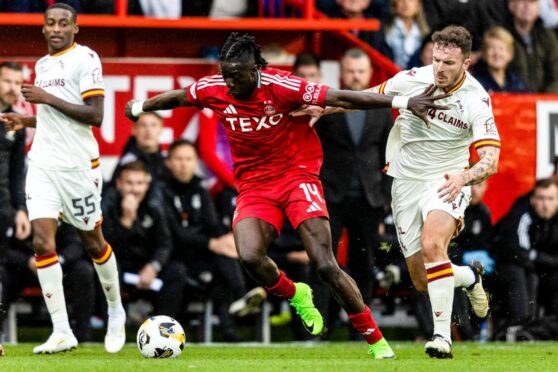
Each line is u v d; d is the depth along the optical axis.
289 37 34.22
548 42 37.94
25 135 30.92
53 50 24.09
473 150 33.38
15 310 31.61
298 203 21.80
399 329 36.28
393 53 36.34
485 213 33.38
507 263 33.28
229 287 32.09
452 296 22.45
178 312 31.97
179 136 33.16
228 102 21.75
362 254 32.12
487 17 37.75
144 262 31.70
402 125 23.72
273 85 21.45
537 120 34.66
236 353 25.73
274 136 21.89
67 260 30.47
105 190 31.98
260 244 21.73
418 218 24.00
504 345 30.50
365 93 21.39
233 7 34.53
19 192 30.86
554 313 33.59
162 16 33.88
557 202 33.38
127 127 32.97
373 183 32.09
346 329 35.91
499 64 36.78
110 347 25.42
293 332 32.97
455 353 25.84
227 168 33.25
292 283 22.70
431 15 37.16
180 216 31.98
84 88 23.84
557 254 33.59
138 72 33.31
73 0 33.09
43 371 19.23
